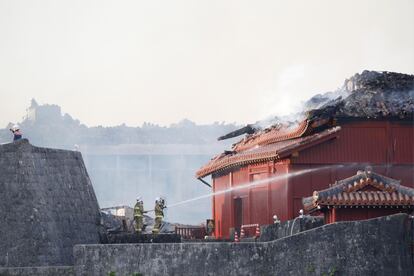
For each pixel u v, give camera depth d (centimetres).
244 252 7775
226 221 13700
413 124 11781
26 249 8619
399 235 7750
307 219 8612
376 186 9388
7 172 8744
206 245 7800
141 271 7788
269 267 7750
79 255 7838
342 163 11650
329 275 7688
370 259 7712
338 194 9369
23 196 8725
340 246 7725
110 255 7819
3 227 8606
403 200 9294
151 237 9481
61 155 9275
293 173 11619
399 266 7719
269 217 12106
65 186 9200
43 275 7881
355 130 11706
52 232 8819
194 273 7775
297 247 7750
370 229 7738
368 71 12031
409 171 11750
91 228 9425
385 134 11725
